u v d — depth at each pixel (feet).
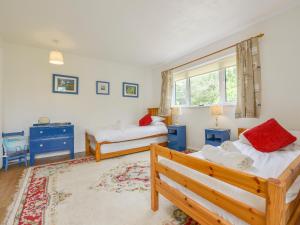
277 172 4.27
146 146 12.63
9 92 10.73
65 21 8.34
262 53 8.63
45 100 11.91
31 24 8.57
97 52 12.69
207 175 3.98
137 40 10.68
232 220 3.27
